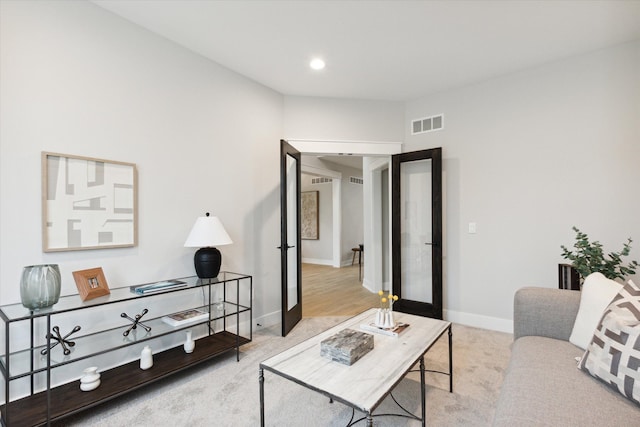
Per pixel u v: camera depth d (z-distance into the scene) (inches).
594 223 112.4
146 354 87.7
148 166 99.3
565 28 98.7
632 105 106.3
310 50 111.8
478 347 112.3
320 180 338.6
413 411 74.9
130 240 94.2
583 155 114.4
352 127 153.9
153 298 100.5
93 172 86.9
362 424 70.5
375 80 135.3
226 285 122.6
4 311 68.6
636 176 105.7
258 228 135.0
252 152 133.2
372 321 84.1
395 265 154.7
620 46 108.1
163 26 98.0
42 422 64.7
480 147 136.1
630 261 106.0
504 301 130.0
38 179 77.7
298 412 75.0
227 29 99.6
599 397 49.1
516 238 127.6
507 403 49.9
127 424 70.6
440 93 147.3
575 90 115.8
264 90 139.1
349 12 90.9
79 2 84.9
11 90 74.1
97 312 87.9
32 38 77.1
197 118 113.3
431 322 84.0
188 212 110.0
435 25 97.0
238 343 102.8
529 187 124.9
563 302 73.8
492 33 101.5
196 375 92.7
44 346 72.6
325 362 61.2
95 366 86.9
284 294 125.1
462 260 139.8
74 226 83.2
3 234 72.7
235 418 72.9
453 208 142.5
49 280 69.5
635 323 51.6
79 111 84.7
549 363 60.0
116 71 92.1
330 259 333.1
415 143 154.7
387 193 216.7
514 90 128.2
